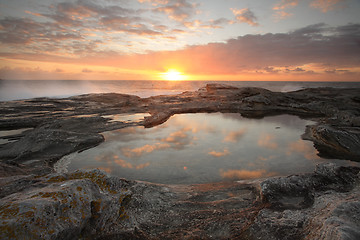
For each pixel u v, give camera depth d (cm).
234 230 419
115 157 1019
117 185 485
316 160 959
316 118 1939
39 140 1127
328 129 1201
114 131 1499
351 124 1553
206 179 790
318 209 441
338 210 374
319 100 2506
